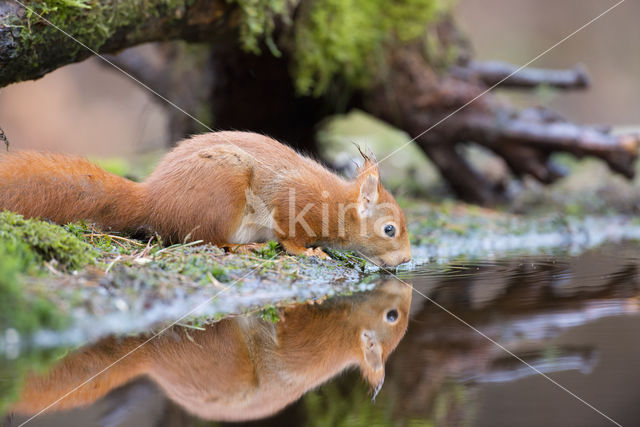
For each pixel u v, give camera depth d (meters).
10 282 5.13
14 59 7.30
